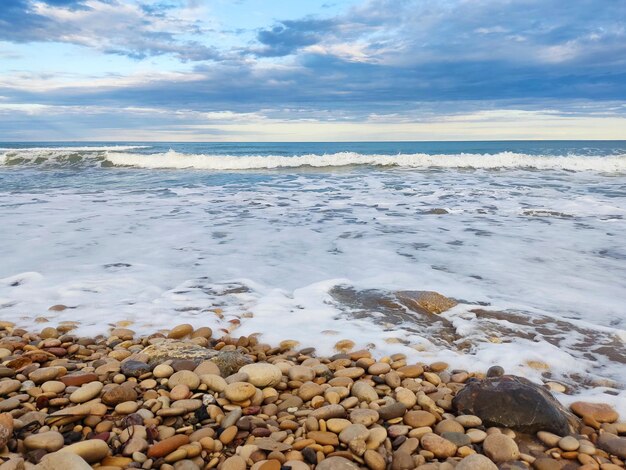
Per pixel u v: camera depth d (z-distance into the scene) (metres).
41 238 7.07
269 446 2.28
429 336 3.87
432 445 2.30
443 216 8.89
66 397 2.71
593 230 7.64
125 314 4.27
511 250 6.49
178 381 2.85
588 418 2.62
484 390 2.67
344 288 4.95
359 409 2.62
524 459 2.27
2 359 3.30
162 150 31.05
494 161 18.20
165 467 2.12
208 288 5.00
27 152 21.22
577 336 3.79
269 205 10.18
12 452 2.16
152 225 8.06
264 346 3.62
